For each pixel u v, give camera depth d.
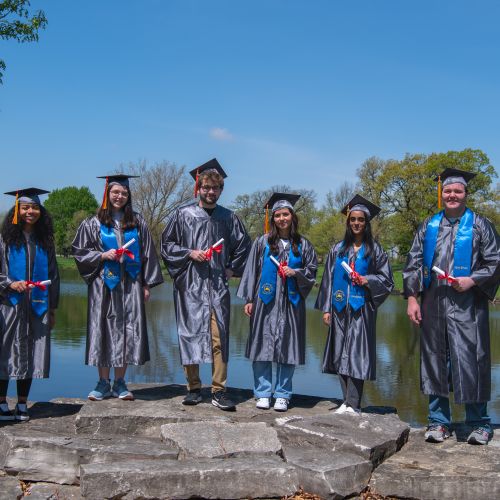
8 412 5.31
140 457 4.26
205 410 5.43
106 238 5.63
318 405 5.96
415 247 5.18
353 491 4.12
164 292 32.84
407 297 5.19
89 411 5.11
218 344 5.57
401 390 10.27
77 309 20.27
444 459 4.53
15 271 5.34
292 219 5.80
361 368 5.40
